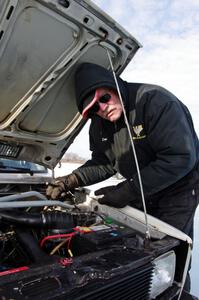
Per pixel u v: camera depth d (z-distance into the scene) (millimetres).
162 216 2000
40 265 1091
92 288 979
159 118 1809
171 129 1777
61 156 2510
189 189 1984
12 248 1419
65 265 1071
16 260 1354
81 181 2209
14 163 2654
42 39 1674
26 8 1489
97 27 1738
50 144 2361
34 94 1930
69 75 1985
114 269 1082
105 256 1199
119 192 1861
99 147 2293
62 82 1998
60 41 1737
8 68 1725
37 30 1617
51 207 1814
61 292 898
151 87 1925
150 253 1307
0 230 1449
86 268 1068
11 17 1474
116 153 2127
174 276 1632
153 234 1668
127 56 2039
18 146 2244
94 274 1031
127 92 1951
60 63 1846
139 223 1755
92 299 989
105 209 1957
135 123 1917
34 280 946
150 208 2064
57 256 1248
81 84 1805
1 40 1550
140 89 1931
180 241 1615
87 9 1624
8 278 938
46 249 1365
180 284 1599
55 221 1438
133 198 1849
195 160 1842
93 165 2350
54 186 2113
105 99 1837
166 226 1683
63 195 2082
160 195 2002
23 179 2021
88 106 1811
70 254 1338
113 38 1857
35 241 1336
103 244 1322
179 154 1771
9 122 2027
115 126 2020
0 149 2160
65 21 1636
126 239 1445
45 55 1765
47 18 1586
